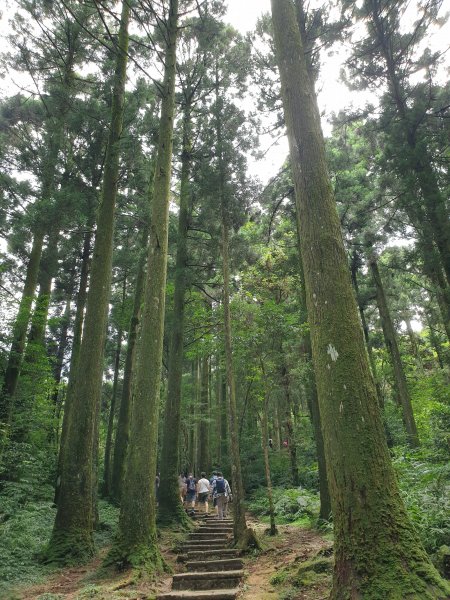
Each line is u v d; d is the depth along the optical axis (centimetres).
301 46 552
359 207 1614
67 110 1444
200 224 1529
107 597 530
